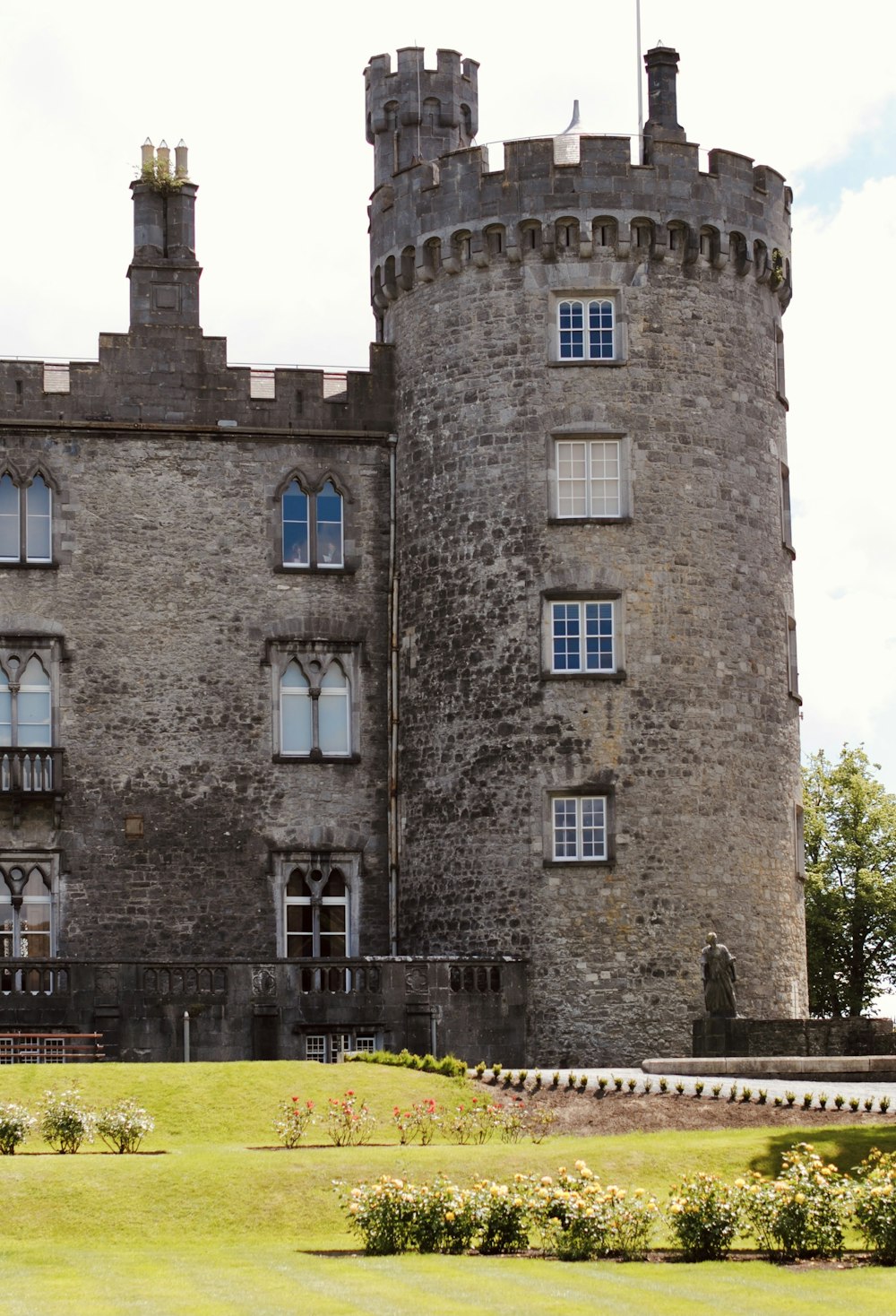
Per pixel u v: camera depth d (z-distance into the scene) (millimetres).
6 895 44906
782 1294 22375
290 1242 25766
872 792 65312
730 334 45906
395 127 51062
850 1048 40938
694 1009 43062
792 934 45250
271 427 46875
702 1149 29719
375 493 47094
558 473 44750
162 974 41688
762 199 46500
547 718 43875
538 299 45188
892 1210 24781
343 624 46562
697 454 45125
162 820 45406
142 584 46156
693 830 43750
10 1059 40438
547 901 43219
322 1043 42000
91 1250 25094
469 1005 42438
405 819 45438
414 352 46594
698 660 44469
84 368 46531
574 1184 25609
